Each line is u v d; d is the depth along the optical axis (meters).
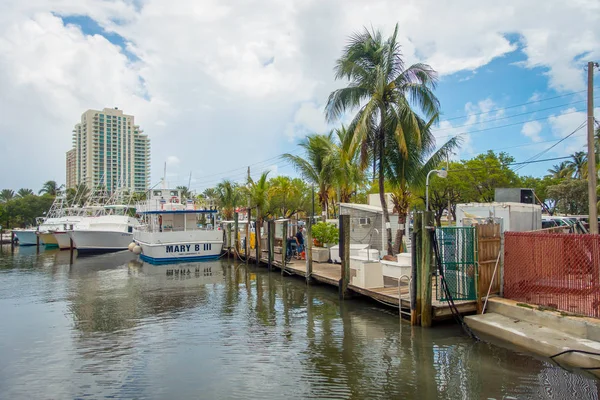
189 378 7.39
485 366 7.36
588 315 7.98
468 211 15.60
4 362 8.39
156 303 14.19
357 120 17.84
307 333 10.01
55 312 13.02
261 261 23.61
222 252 28.97
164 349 9.09
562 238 8.52
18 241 51.94
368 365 7.74
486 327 8.88
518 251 9.66
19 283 19.30
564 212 37.84
